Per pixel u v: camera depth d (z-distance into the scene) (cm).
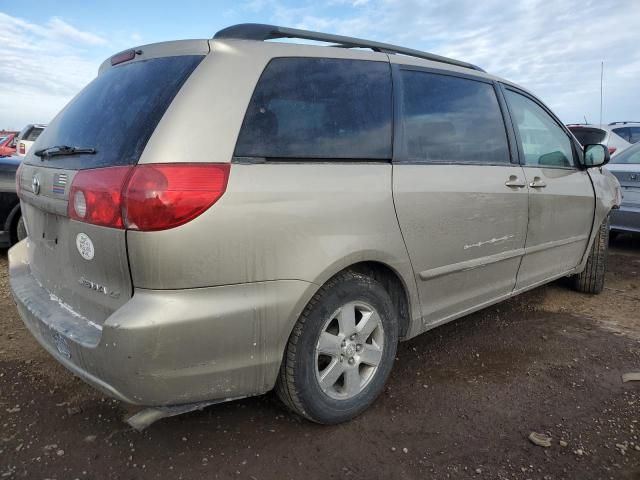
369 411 265
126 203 187
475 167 306
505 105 344
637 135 976
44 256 251
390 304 263
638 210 620
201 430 245
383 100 264
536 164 362
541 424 260
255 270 203
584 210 415
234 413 261
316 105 236
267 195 206
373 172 248
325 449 234
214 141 200
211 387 203
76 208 208
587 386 300
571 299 459
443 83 302
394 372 310
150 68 228
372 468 222
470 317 407
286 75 229
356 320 254
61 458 222
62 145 243
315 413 237
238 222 198
